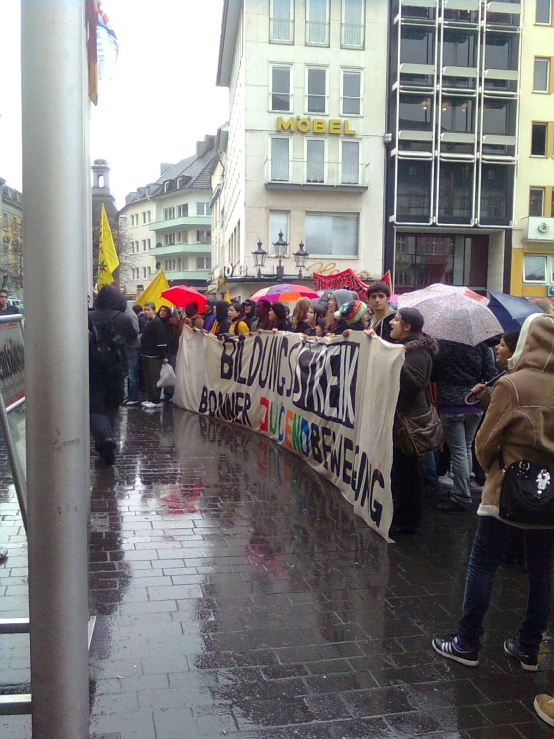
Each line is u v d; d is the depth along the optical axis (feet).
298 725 9.43
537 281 118.93
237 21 117.19
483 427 10.71
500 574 15.01
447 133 111.04
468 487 19.17
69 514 6.96
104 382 23.43
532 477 10.25
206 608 12.81
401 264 117.39
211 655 11.14
